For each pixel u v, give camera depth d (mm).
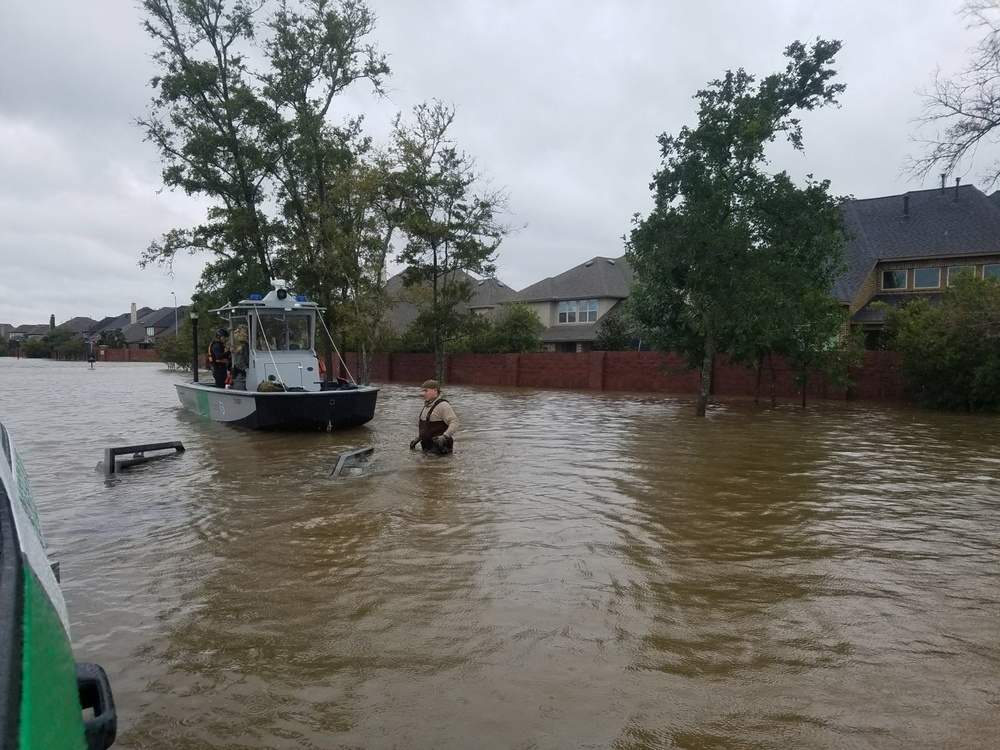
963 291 19906
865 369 23406
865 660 4133
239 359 16359
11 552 1766
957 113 14594
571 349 41719
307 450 11969
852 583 5418
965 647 4309
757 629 4566
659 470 10023
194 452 11820
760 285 16422
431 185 27531
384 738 3359
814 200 16609
